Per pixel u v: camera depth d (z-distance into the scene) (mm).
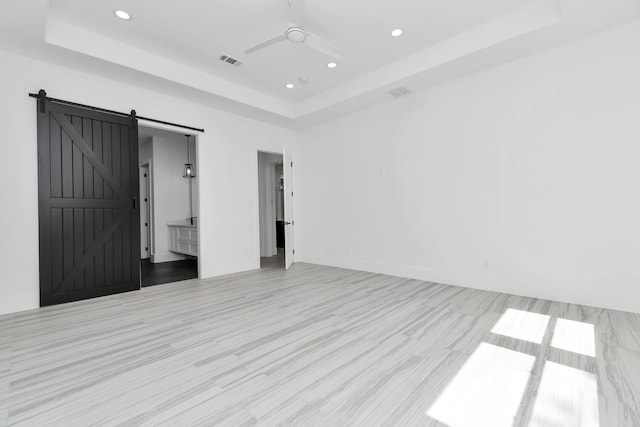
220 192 5254
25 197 3410
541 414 1562
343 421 1532
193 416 1587
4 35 3025
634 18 2943
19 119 3383
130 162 4180
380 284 4402
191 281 4746
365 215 5395
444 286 4250
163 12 3098
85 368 2092
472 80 4090
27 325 2900
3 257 3277
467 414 1573
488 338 2484
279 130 6242
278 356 2232
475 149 4086
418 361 2125
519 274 3740
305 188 6422
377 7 3100
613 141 3125
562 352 2217
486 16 3289
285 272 5383
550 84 3488
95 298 3814
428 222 4578
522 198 3703
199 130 4957
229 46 3758
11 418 1590
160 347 2404
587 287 3279
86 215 3805
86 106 3832
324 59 4109
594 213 3236
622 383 1812
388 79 4293
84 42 3373
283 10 3096
